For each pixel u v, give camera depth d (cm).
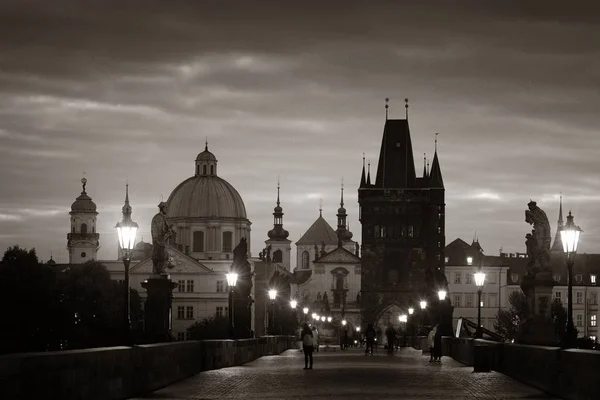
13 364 2897
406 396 4425
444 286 10669
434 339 8744
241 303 10056
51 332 15388
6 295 15150
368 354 11544
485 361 6344
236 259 10094
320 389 4850
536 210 7150
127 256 4728
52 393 3206
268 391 4731
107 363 3881
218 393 4603
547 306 7075
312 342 7069
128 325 4622
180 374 5575
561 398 4297
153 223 7900
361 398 4309
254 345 9325
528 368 5153
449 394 4531
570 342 4706
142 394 4488
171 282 7850
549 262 7138
